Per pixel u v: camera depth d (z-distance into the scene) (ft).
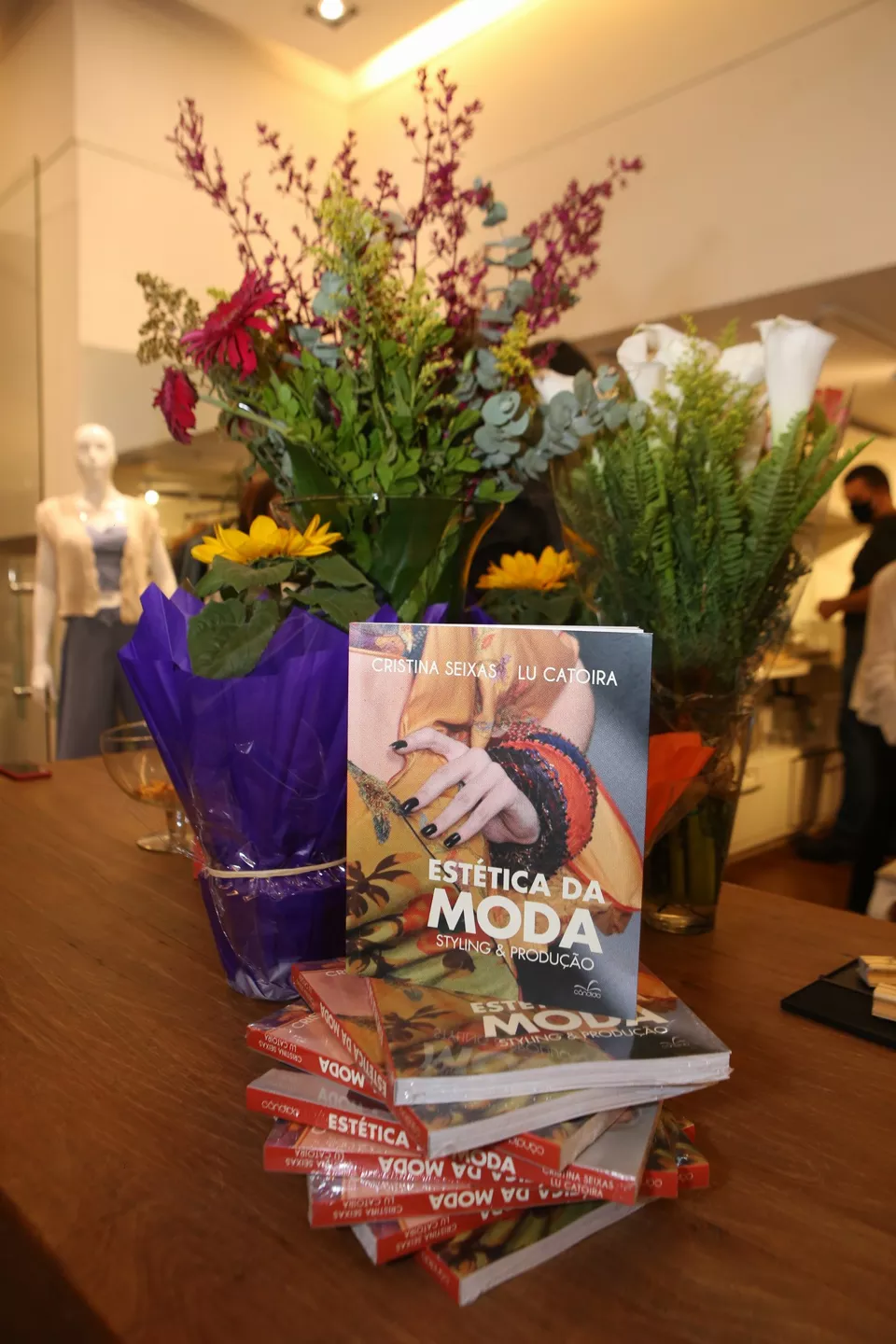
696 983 2.19
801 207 8.21
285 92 11.36
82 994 2.07
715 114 8.75
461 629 1.60
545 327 2.67
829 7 7.91
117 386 10.33
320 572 2.02
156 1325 1.10
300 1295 1.15
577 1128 1.24
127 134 10.22
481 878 1.60
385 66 11.30
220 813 1.87
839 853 11.60
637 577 2.26
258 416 2.32
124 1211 1.31
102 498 8.75
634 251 9.49
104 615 8.72
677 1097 1.66
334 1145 1.28
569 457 2.45
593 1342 1.08
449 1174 1.24
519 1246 1.19
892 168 7.63
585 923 1.53
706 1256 1.23
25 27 10.71
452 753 1.62
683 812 2.31
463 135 2.87
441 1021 1.44
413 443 2.41
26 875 2.96
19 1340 1.31
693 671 2.31
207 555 2.07
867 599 10.39
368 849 1.65
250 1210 1.32
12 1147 1.47
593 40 9.57
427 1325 1.10
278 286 2.42
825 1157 1.47
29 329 10.67
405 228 2.49
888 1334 1.10
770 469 2.12
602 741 1.52
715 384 2.17
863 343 9.26
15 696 10.76
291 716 1.77
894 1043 1.86
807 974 2.25
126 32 10.14
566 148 9.89
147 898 2.75
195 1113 1.58
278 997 2.02
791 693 13.42
